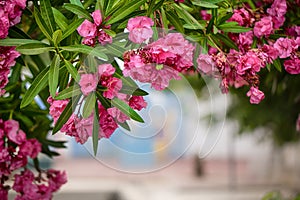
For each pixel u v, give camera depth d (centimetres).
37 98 211
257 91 178
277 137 483
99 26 167
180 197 762
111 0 168
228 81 181
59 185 206
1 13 171
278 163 786
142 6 176
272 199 288
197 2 182
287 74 235
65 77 170
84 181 841
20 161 192
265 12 197
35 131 207
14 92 201
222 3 191
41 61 196
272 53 185
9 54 173
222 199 729
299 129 243
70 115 164
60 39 167
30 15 184
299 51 189
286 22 199
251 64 177
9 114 202
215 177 873
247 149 841
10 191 208
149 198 760
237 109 416
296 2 197
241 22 190
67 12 179
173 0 176
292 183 699
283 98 359
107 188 806
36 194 199
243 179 825
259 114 401
